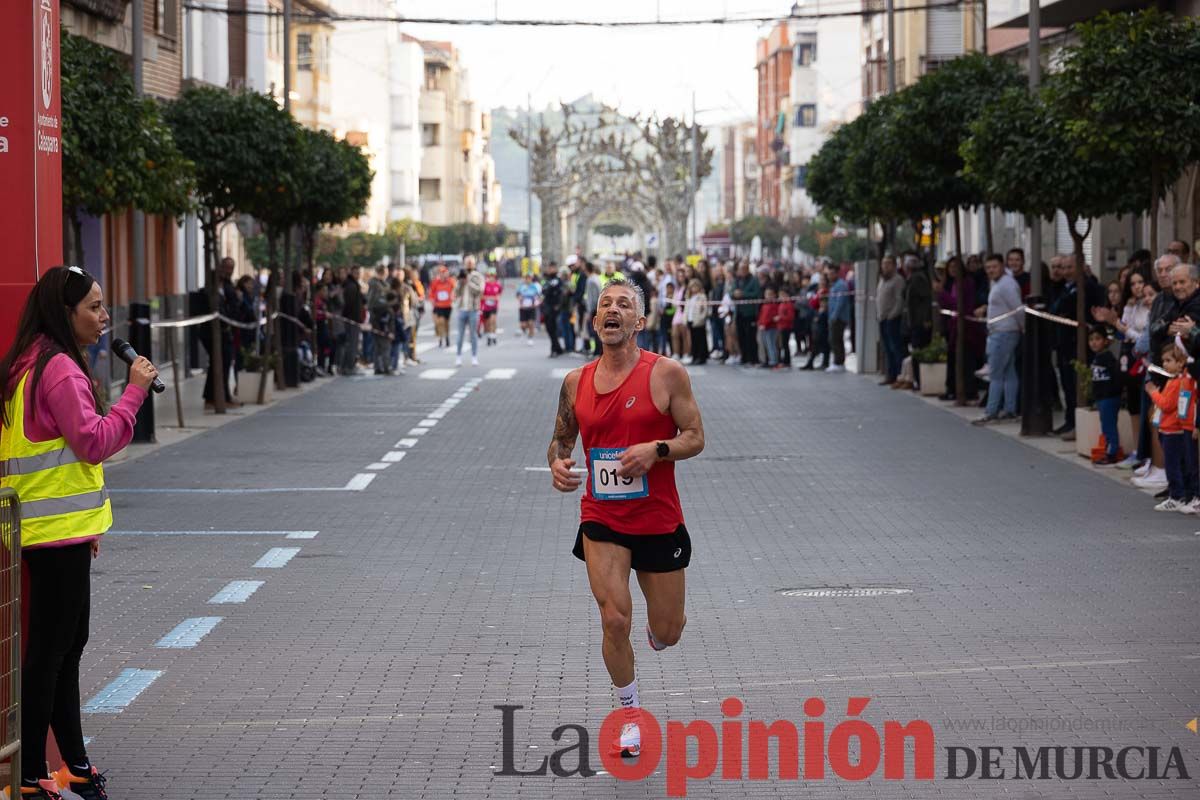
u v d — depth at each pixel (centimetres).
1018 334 2280
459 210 14212
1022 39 3762
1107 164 1883
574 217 8962
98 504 674
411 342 3903
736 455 1945
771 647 949
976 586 1126
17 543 620
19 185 700
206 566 1235
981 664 900
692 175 7706
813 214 10244
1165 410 1452
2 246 702
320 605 1087
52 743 694
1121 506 1494
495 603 1090
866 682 863
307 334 3303
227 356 2791
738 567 1215
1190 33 1803
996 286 2281
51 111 724
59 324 670
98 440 659
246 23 4756
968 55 2744
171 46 3597
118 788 697
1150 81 1784
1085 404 1881
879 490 1628
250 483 1723
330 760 736
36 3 699
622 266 4616
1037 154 1912
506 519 1469
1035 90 2122
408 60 11881
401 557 1271
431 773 715
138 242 2216
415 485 1703
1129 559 1221
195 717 810
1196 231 2702
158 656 942
